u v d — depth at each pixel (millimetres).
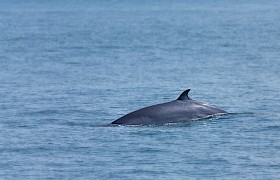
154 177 78625
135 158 86188
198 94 138000
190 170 81062
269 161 84438
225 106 122750
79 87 150375
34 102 129875
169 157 86438
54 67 191875
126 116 106812
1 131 102812
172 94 138875
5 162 85562
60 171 81562
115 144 93125
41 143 94500
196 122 105875
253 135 97312
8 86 153375
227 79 160375
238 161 84438
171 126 103562
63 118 113000
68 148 91500
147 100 131500
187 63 196875
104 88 148125
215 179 77688
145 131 100438
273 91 140375
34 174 80562
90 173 80500
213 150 89438
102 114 116438
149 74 172500
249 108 120125
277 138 95500
